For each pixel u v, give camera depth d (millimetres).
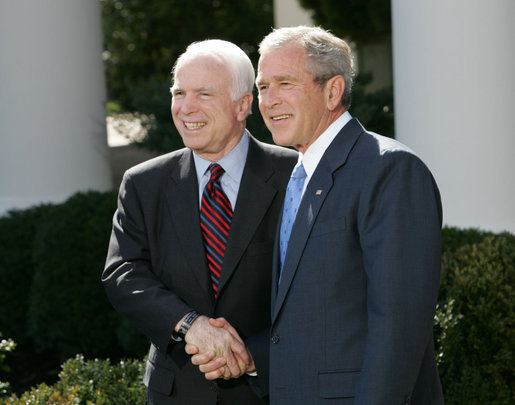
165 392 2256
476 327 3143
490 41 4008
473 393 3072
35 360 4867
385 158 1816
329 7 9242
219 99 2219
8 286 4891
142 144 5363
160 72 14281
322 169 1929
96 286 4559
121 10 14453
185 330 2129
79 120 5277
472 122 4059
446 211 4180
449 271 3322
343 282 1836
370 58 9852
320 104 1944
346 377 1821
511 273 3193
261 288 2283
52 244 4590
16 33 5066
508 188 4090
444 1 4035
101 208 4660
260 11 14500
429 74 4109
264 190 2318
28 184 5184
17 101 5121
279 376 1922
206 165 2344
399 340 1691
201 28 14234
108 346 4742
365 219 1793
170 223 2297
